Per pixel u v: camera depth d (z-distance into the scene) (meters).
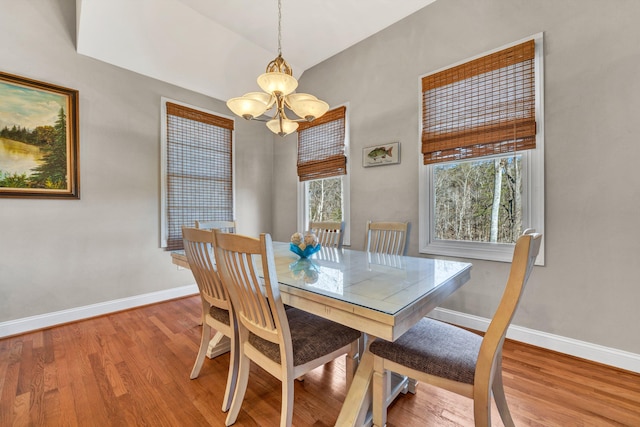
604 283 1.82
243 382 1.35
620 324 1.78
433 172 2.65
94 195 2.65
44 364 1.83
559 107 1.95
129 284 2.88
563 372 1.74
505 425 1.21
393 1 2.54
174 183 3.22
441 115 2.49
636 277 1.73
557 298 1.98
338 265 1.68
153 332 2.33
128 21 2.52
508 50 2.13
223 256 1.27
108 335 2.26
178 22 2.71
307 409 1.45
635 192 1.72
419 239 2.64
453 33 2.43
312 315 1.51
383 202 2.90
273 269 1.08
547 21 1.99
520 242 0.91
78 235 2.57
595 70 1.83
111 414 1.40
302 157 3.80
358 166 3.11
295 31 2.96
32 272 2.34
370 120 3.01
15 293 2.27
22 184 2.29
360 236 3.09
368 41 3.03
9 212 2.25
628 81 1.73
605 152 1.80
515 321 2.15
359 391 1.23
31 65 2.33
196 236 1.42
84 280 2.60
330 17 2.75
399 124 2.78
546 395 1.53
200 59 3.11
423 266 1.65
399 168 2.78
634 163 1.72
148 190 3.01
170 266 3.18
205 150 3.51
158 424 1.34
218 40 3.01
